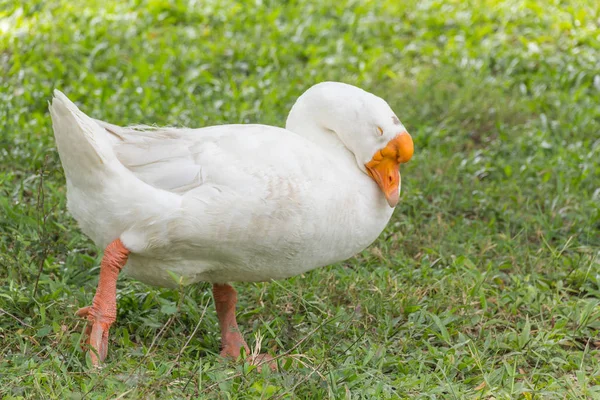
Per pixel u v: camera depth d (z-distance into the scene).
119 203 7.12
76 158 7.10
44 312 7.95
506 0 19.64
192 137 7.46
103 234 7.41
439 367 7.71
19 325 8.04
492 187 12.22
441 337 8.37
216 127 7.67
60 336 7.45
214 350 8.34
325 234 7.44
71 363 7.27
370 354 7.61
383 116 7.69
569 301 9.28
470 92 15.31
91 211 7.32
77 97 14.76
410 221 11.00
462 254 10.26
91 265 9.50
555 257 10.06
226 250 7.32
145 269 7.62
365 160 7.75
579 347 8.57
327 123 7.91
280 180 7.14
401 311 8.90
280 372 7.36
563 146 13.62
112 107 14.12
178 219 7.07
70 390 6.82
